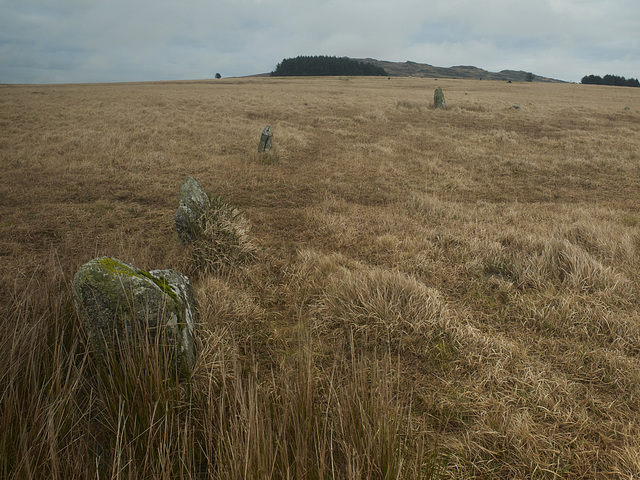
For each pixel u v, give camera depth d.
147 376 2.23
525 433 2.31
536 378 2.83
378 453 1.86
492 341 3.23
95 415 2.25
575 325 3.48
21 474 1.68
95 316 2.38
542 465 2.15
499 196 8.45
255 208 7.11
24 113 16.84
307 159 11.08
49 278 3.49
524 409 2.55
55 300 3.01
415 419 2.48
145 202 7.09
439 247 5.36
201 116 17.67
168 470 1.77
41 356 2.45
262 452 1.83
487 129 16.98
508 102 27.17
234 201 7.43
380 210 7.04
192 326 3.01
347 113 20.61
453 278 4.49
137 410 2.18
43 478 1.74
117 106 20.39
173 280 3.16
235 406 2.05
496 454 2.22
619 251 4.89
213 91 33.94
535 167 10.79
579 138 14.74
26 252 4.76
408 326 3.37
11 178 7.99
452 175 9.97
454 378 2.88
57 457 1.76
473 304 3.96
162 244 5.18
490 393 2.68
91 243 5.14
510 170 10.66
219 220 5.09
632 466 2.09
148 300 2.46
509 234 5.58
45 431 1.88
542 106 24.78
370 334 3.33
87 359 2.57
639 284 4.14
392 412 2.24
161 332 2.46
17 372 2.27
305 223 6.30
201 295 3.62
